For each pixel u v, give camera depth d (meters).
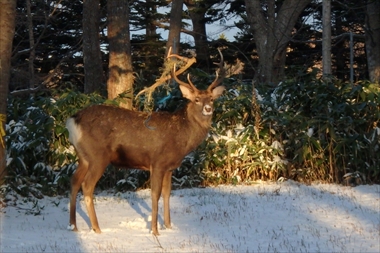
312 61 29.80
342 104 12.73
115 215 9.86
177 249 7.28
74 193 8.57
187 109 8.54
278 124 13.24
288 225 8.73
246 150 13.03
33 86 20.55
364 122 12.77
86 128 8.43
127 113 8.56
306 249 7.23
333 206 10.12
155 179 8.34
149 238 7.95
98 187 12.86
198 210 10.09
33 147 12.17
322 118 12.86
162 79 9.17
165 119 8.50
